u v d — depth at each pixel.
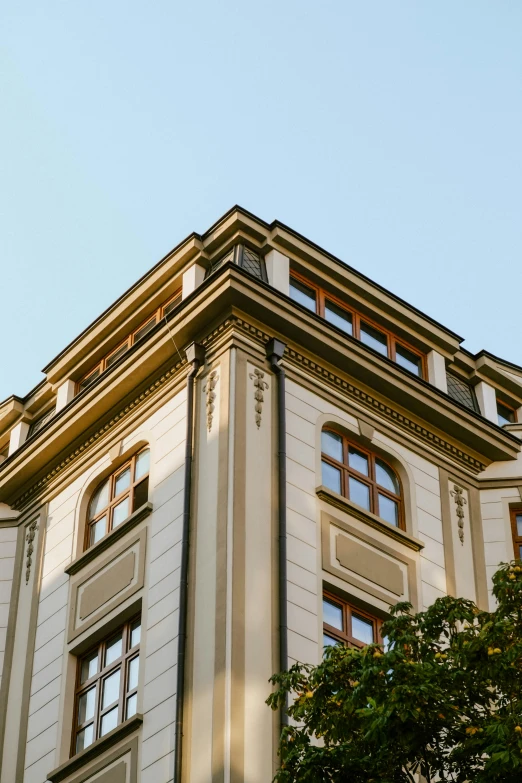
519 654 18.50
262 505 23.92
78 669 25.80
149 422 26.98
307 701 18.97
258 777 20.92
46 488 29.39
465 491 28.55
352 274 28.44
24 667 27.02
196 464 24.88
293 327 26.17
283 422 25.17
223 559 23.00
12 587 28.75
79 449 28.73
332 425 26.50
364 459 26.97
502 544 28.11
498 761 17.23
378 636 24.83
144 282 28.61
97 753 23.48
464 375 30.42
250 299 25.58
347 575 24.69
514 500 28.72
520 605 19.59
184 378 26.44
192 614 23.03
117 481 27.58
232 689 21.47
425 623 19.84
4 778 25.67
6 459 30.33
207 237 27.97
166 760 21.91
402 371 27.59
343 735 18.58
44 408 31.11
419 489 27.42
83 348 29.61
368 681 18.25
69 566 27.00
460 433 28.64
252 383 25.30
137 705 23.34
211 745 21.19
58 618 26.81
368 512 25.69
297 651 22.86
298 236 27.78
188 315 26.08
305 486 25.00
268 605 22.84
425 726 18.09
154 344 26.72
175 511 24.84
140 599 24.62
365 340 28.52
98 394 27.84
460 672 18.70
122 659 24.66
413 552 26.39
